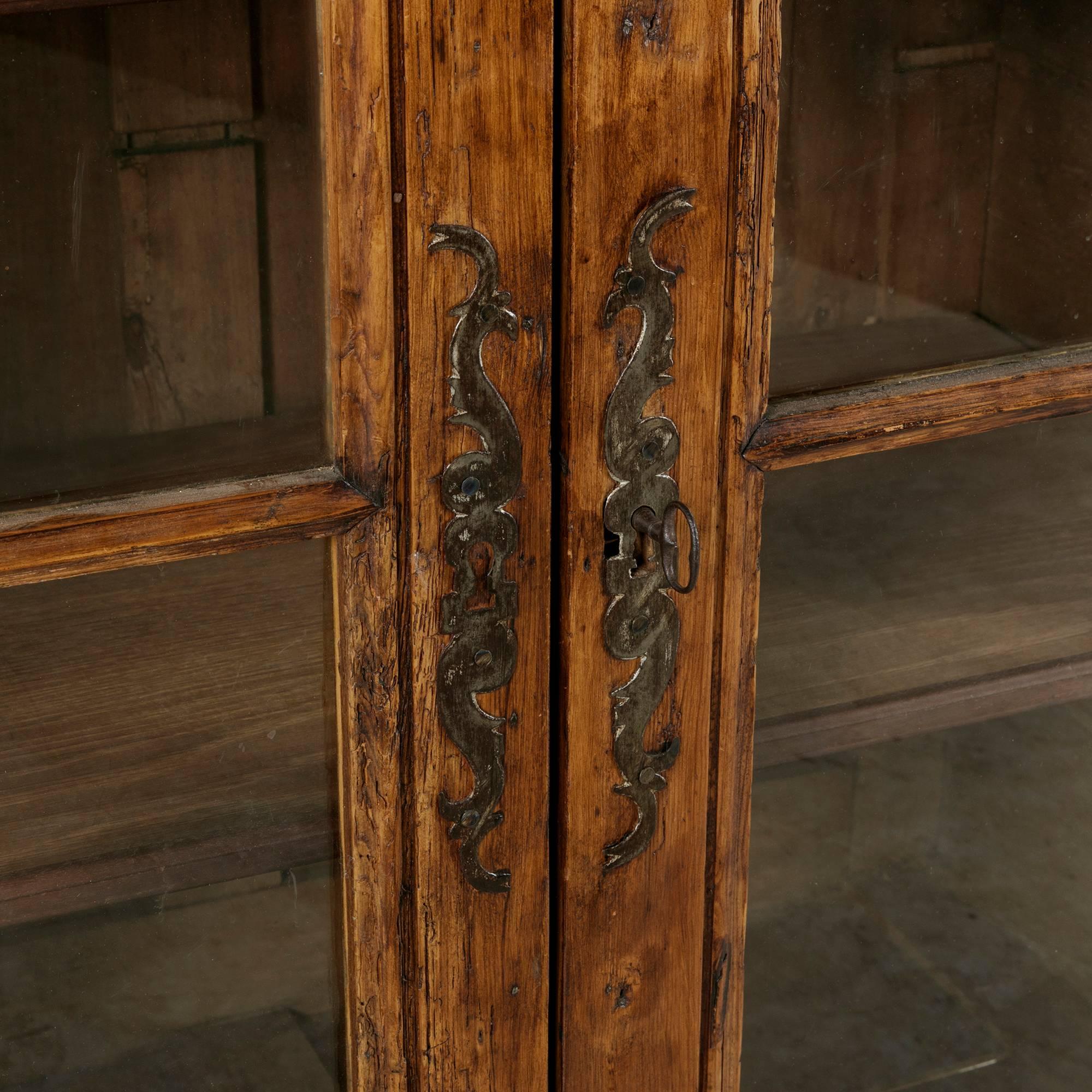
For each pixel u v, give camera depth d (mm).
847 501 1056
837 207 1012
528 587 976
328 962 1023
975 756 1134
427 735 978
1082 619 1129
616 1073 1065
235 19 898
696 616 1012
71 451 924
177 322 923
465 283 928
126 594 945
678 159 944
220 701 970
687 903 1055
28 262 906
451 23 898
